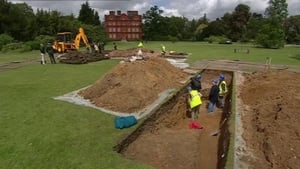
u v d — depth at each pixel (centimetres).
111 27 10975
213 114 1537
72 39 4222
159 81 1658
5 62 3038
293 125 1055
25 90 1670
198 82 1536
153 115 1253
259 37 5803
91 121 1185
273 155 898
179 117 1442
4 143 990
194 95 1380
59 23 6425
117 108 1327
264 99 1448
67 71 2327
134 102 1348
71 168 852
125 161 892
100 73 2231
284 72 2012
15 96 1532
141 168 856
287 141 961
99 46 3662
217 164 977
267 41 5641
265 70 2341
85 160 893
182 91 1648
